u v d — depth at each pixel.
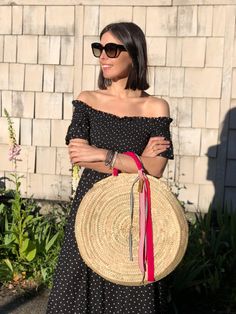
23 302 3.03
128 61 2.09
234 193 3.92
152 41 3.89
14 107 4.22
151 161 2.02
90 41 4.00
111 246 2.00
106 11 3.94
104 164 2.00
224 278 3.29
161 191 1.97
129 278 1.98
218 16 3.77
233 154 3.89
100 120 2.11
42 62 4.12
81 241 1.98
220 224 3.59
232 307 2.99
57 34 4.06
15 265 3.33
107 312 2.14
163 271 1.96
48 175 4.22
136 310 2.11
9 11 4.12
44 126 4.19
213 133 3.90
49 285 3.20
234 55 3.79
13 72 4.19
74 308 2.13
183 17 3.82
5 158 4.28
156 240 1.98
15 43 4.15
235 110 3.85
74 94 4.10
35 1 4.05
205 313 2.92
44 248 3.36
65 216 3.61
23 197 4.27
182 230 1.96
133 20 3.90
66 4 4.00
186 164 3.97
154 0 3.84
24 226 3.33
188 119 3.92
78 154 2.01
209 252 3.36
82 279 2.12
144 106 2.16
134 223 2.00
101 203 2.00
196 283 3.06
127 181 2.00
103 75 2.16
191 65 3.86
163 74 3.91
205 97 3.87
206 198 3.96
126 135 2.09
